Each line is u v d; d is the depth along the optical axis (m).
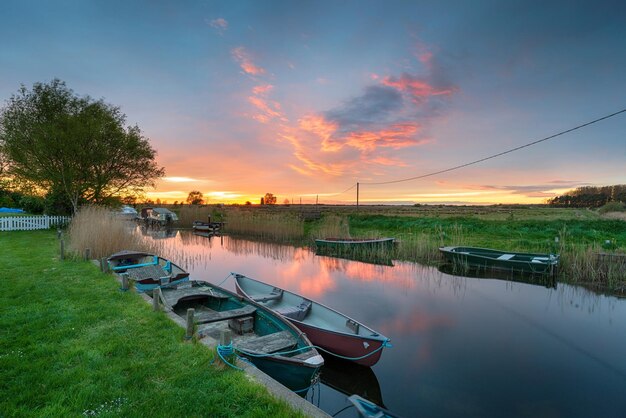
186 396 3.98
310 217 35.50
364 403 3.50
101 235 14.25
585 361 7.33
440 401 5.84
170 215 39.19
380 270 16.77
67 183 23.52
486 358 7.43
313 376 4.99
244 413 3.72
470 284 14.05
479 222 27.98
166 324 6.32
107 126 23.83
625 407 5.63
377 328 9.12
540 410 5.57
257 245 25.14
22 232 21.64
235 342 5.76
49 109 23.56
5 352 5.00
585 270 14.24
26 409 3.66
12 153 21.66
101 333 5.84
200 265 17.50
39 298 7.75
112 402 3.86
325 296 12.16
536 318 10.06
